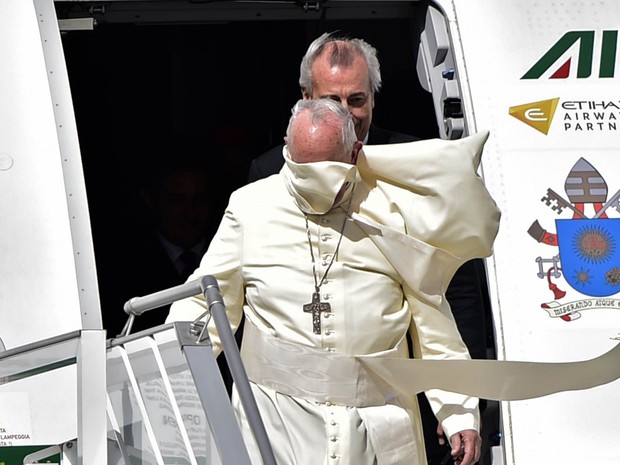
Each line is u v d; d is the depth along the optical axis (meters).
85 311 17.94
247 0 20.62
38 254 18.03
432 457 19.83
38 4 19.73
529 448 18.11
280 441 15.37
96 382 13.38
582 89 20.23
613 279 19.09
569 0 20.83
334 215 15.59
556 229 19.27
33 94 18.89
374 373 15.41
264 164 20.28
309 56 17.75
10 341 17.59
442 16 20.81
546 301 18.86
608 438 18.27
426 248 15.26
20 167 18.45
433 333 15.70
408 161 15.44
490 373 15.34
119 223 26.70
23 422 14.26
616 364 15.77
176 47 28.89
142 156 28.36
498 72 20.19
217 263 15.98
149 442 13.63
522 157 19.64
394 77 27.44
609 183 19.62
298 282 15.45
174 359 13.27
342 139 15.07
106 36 28.23
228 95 28.69
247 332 15.88
